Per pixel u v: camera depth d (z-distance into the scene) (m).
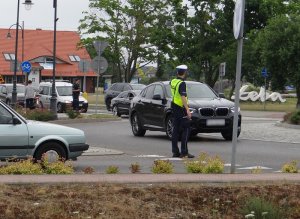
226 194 8.38
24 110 30.61
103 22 68.00
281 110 53.88
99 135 24.22
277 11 65.00
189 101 20.94
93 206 7.64
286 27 51.81
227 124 20.89
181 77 15.74
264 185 8.93
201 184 8.90
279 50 51.25
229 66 59.78
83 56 92.31
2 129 13.07
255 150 18.83
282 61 51.78
